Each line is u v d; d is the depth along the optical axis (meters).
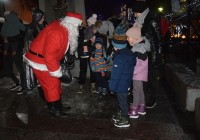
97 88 5.62
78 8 9.75
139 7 4.06
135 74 4.06
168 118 4.10
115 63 3.73
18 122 4.16
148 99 4.72
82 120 4.16
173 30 16.84
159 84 6.14
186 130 3.66
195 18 11.37
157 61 4.26
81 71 5.48
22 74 5.65
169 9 15.04
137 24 4.16
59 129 3.86
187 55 9.60
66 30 3.93
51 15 9.39
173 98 5.12
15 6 10.61
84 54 5.33
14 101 5.21
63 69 4.15
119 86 3.78
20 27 5.45
